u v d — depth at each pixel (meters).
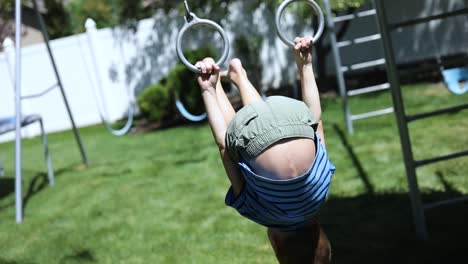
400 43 10.14
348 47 10.34
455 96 7.04
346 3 8.48
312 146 1.49
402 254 3.10
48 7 16.25
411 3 9.92
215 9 9.20
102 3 16.80
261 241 3.65
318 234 1.74
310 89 1.75
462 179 4.12
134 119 10.18
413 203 3.24
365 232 3.48
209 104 1.68
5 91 10.43
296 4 8.32
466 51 9.88
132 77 10.51
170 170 5.79
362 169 4.73
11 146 9.62
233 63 1.84
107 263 3.64
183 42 10.12
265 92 9.90
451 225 3.37
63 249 4.00
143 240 3.94
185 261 3.49
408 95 7.58
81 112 10.64
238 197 1.62
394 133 5.74
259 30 10.11
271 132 1.45
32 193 5.72
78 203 5.07
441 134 5.39
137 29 10.11
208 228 4.00
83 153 6.56
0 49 13.87
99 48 10.38
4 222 4.83
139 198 4.95
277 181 1.45
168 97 8.98
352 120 6.63
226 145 1.58
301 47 1.75
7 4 13.42
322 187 1.51
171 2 10.08
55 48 10.32
